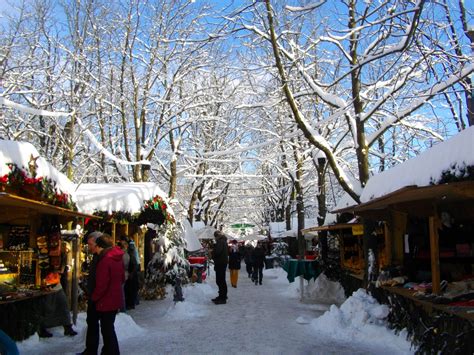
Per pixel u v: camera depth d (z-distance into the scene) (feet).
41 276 26.96
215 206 120.26
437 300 19.83
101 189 41.57
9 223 28.07
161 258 46.37
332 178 81.41
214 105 76.95
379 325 26.96
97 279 20.48
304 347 23.79
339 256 48.32
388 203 24.88
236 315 34.53
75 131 55.42
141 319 33.06
